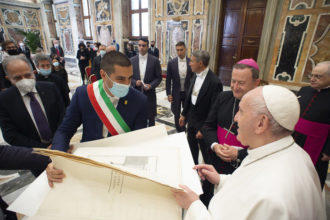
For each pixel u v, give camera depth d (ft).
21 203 2.03
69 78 25.50
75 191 1.99
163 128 3.20
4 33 35.78
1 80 8.79
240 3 17.54
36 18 38.75
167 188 2.02
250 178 1.90
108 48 12.31
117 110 3.49
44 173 2.48
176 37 21.49
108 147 2.84
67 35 37.35
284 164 1.80
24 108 4.18
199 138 5.81
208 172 3.04
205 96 5.89
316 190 1.81
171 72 9.65
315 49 14.02
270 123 1.92
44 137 4.55
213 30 18.95
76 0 32.65
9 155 2.61
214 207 2.03
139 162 2.48
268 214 1.55
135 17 26.84
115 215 1.83
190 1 19.43
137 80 9.75
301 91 5.76
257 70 3.63
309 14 13.71
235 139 3.88
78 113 3.53
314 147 5.15
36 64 6.68
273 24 15.39
